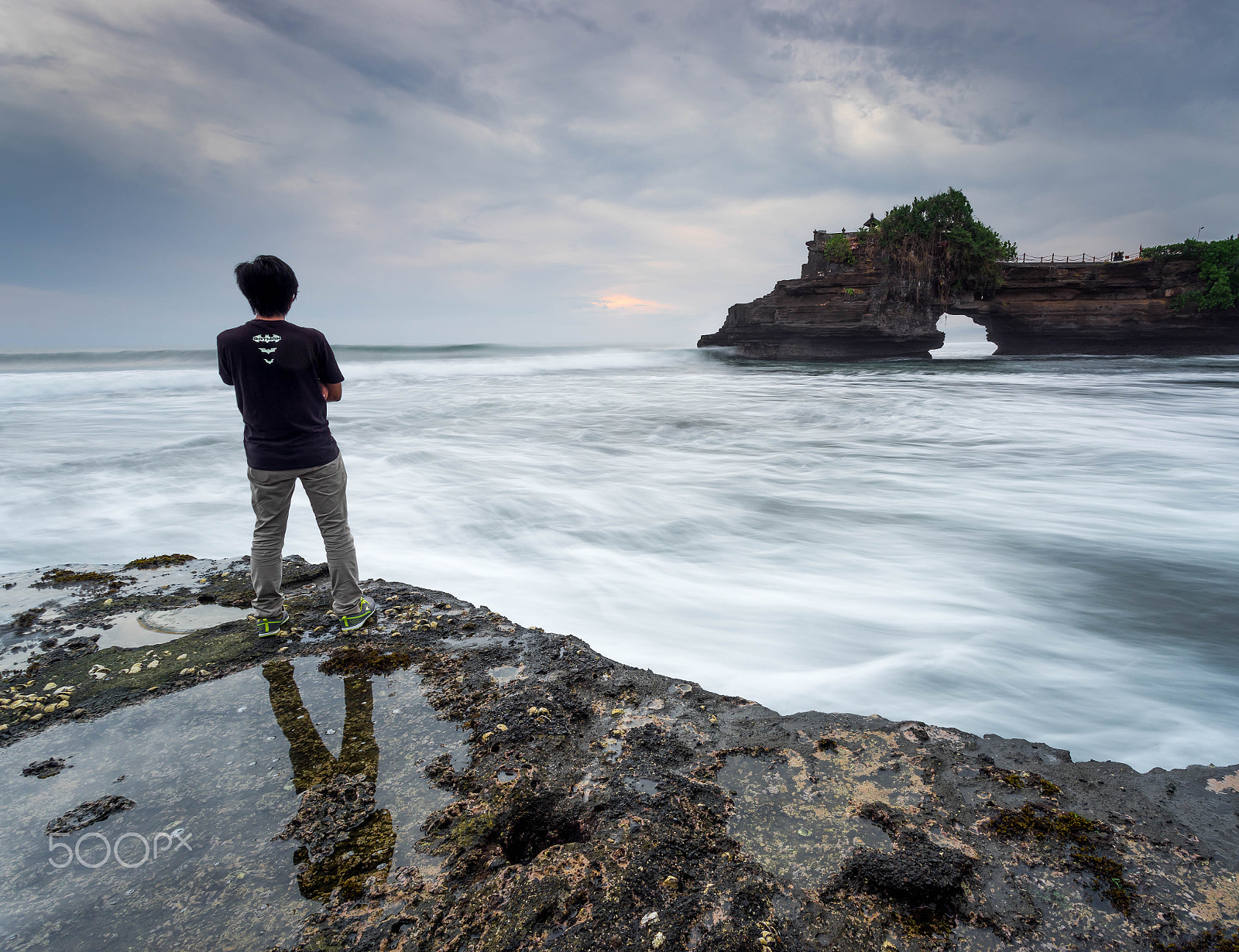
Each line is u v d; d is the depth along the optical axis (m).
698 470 9.76
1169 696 3.56
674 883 1.65
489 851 1.79
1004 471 9.72
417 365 41.44
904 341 52.34
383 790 2.06
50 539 5.87
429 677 2.82
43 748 2.32
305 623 3.43
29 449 10.37
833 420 15.64
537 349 80.81
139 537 5.96
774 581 5.20
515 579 5.11
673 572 5.37
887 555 5.91
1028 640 4.21
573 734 2.39
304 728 2.44
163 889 1.66
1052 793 2.01
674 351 71.25
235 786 2.09
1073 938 1.49
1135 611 4.71
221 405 17.05
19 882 1.69
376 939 1.50
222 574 4.29
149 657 3.06
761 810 1.94
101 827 1.90
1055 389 24.47
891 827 1.85
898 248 50.28
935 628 4.36
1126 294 52.19
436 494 7.80
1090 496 8.20
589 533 6.42
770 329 56.62
